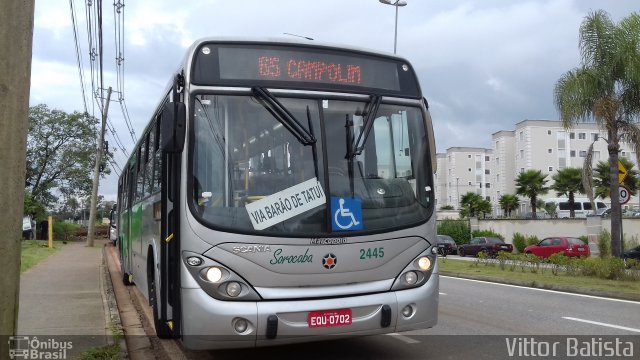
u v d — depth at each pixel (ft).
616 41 59.88
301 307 18.03
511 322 31.48
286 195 18.79
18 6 14.65
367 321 18.81
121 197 55.01
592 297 43.16
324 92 20.07
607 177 149.38
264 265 18.10
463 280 58.44
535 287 50.88
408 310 19.62
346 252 18.94
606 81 60.85
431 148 21.59
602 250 74.79
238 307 17.65
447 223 148.15
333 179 19.39
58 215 209.15
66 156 152.76
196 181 18.44
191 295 17.85
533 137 250.78
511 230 131.34
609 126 61.31
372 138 20.40
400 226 19.93
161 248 21.79
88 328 27.68
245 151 18.90
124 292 45.70
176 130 18.25
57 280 49.14
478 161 318.04
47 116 151.84
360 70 20.93
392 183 20.35
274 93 19.52
